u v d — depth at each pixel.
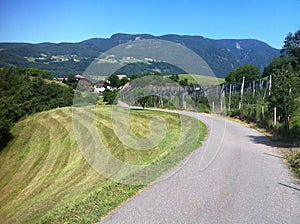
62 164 18.89
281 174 8.40
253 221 5.23
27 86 41.41
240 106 29.70
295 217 5.40
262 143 14.29
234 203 6.07
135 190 6.91
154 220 5.26
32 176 19.67
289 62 47.16
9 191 18.22
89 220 5.29
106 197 6.52
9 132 30.38
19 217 10.12
